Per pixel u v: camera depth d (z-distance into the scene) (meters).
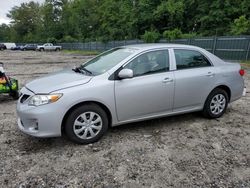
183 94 4.48
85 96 3.64
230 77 5.01
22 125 3.82
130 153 3.58
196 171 3.14
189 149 3.71
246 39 16.59
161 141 3.97
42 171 3.12
